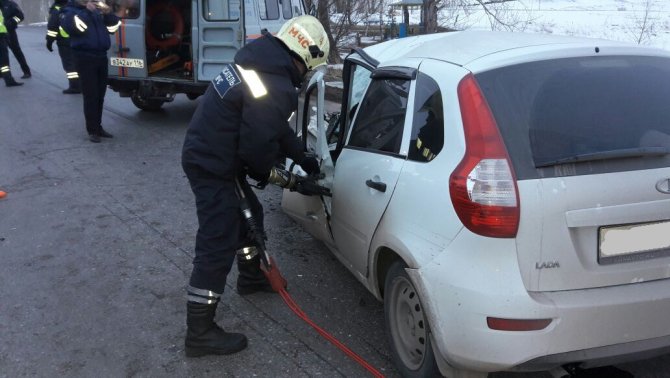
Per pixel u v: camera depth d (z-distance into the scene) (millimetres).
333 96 9547
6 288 3924
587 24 16766
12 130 8312
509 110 2418
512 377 2863
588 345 2275
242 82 2980
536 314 2213
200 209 3117
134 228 4957
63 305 3705
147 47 8836
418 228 2551
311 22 3152
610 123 2473
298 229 4953
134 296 3822
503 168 2295
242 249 3705
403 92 2988
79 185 6051
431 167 2555
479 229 2285
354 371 3018
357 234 3168
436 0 12641
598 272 2307
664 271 2387
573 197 2270
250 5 8406
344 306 3688
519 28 13375
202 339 3135
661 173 2387
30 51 18094
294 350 3213
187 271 4180
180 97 11344
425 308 2484
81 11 7223
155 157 7098
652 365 2971
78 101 10359
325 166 3604
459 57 2764
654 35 14734
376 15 15203
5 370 3037
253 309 3660
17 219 5148
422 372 2691
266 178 3396
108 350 3223
